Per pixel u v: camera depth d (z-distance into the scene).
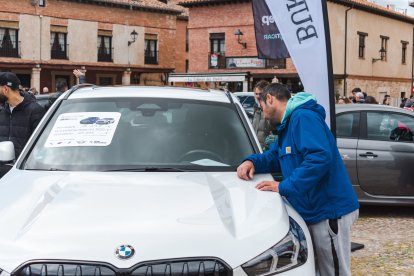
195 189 3.24
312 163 3.30
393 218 7.79
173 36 43.19
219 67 35.41
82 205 2.95
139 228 2.72
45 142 3.91
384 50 38.16
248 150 3.97
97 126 4.03
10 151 3.96
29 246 2.62
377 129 7.65
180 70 45.38
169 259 2.59
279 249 2.78
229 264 2.64
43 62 35.69
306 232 3.12
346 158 7.52
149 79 42.62
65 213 2.86
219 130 4.10
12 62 34.28
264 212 3.01
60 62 36.53
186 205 2.99
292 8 5.47
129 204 2.97
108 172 3.59
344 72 33.81
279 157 3.60
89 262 2.55
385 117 7.70
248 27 34.09
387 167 7.49
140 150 3.85
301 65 5.50
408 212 8.22
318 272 3.67
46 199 3.07
